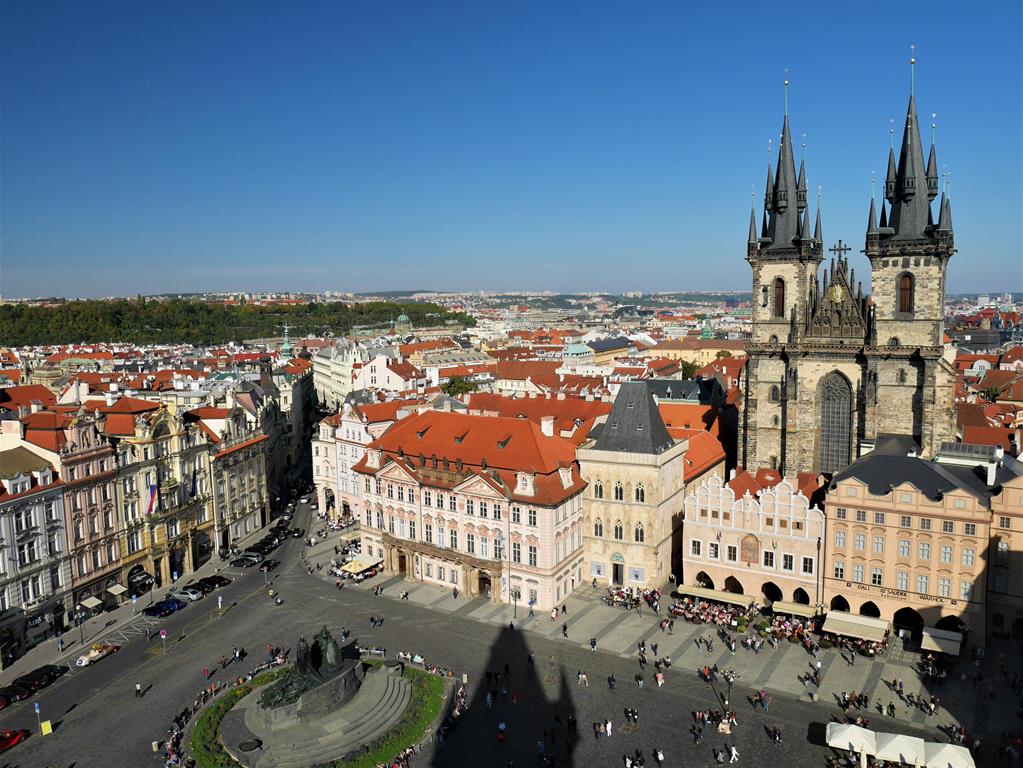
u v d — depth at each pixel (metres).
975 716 96.75
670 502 142.25
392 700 101.12
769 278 159.75
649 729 96.31
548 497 131.25
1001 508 111.88
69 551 127.88
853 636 113.19
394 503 151.88
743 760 89.31
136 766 89.69
